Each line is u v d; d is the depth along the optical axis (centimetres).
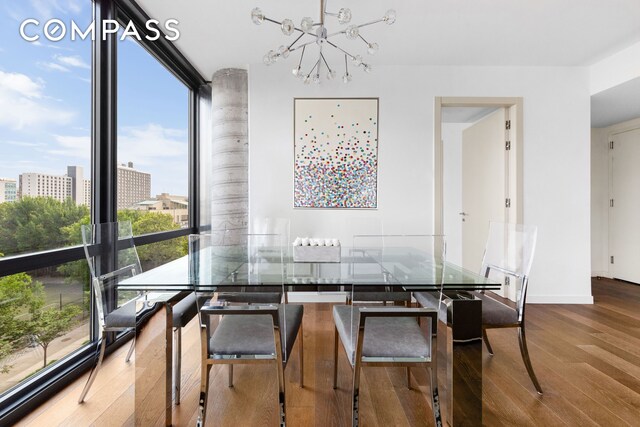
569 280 339
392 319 153
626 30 270
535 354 220
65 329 187
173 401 164
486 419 153
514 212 341
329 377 190
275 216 338
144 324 148
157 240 279
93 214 209
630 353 221
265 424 148
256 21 183
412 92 337
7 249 154
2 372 152
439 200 338
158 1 232
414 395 172
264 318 155
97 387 178
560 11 244
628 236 432
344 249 238
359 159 338
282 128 337
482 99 337
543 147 339
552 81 338
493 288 144
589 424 149
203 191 377
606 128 456
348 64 334
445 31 273
